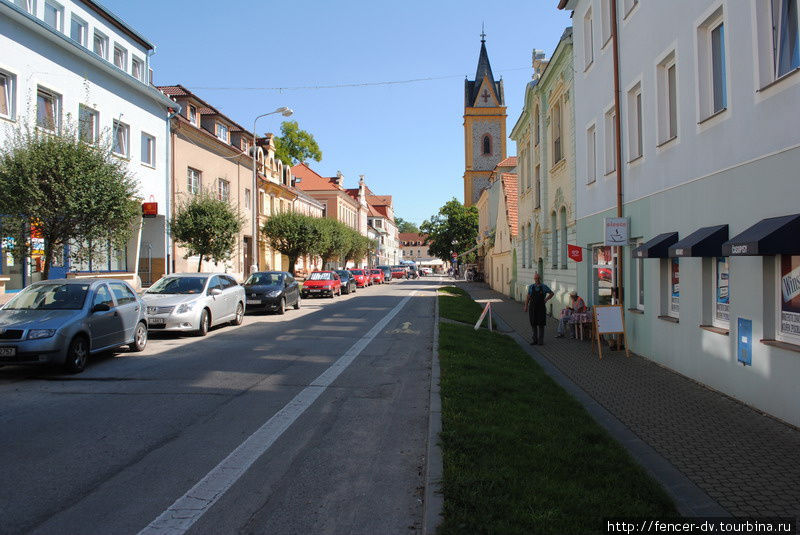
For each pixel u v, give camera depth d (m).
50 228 11.99
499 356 10.39
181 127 25.11
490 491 3.91
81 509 3.86
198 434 5.60
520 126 24.88
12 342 8.09
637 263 10.87
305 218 36.31
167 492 4.17
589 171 13.86
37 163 11.67
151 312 12.98
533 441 5.18
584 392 7.78
